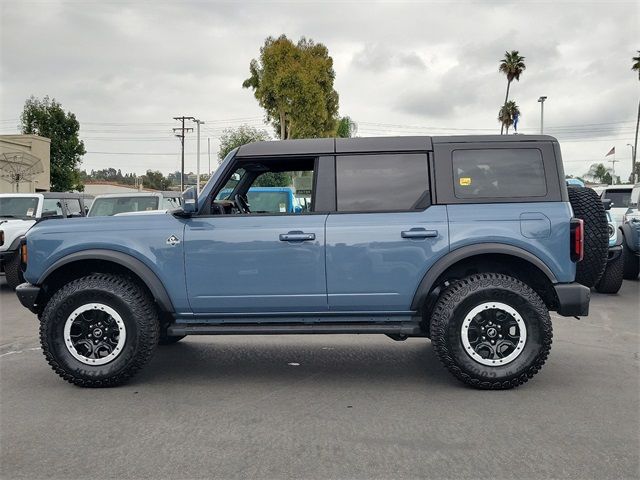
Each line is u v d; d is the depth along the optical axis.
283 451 3.88
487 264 5.47
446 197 5.30
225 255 5.31
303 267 5.28
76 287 5.32
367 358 6.43
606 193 15.88
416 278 5.23
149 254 5.36
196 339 7.43
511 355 5.11
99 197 14.30
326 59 36.88
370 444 3.99
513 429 4.24
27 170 30.92
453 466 3.63
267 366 6.11
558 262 5.16
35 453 3.88
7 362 6.37
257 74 36.75
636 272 12.72
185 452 3.88
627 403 4.82
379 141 5.47
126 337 5.29
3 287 13.30
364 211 5.34
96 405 4.87
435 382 5.48
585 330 7.78
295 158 5.55
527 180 5.30
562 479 3.46
